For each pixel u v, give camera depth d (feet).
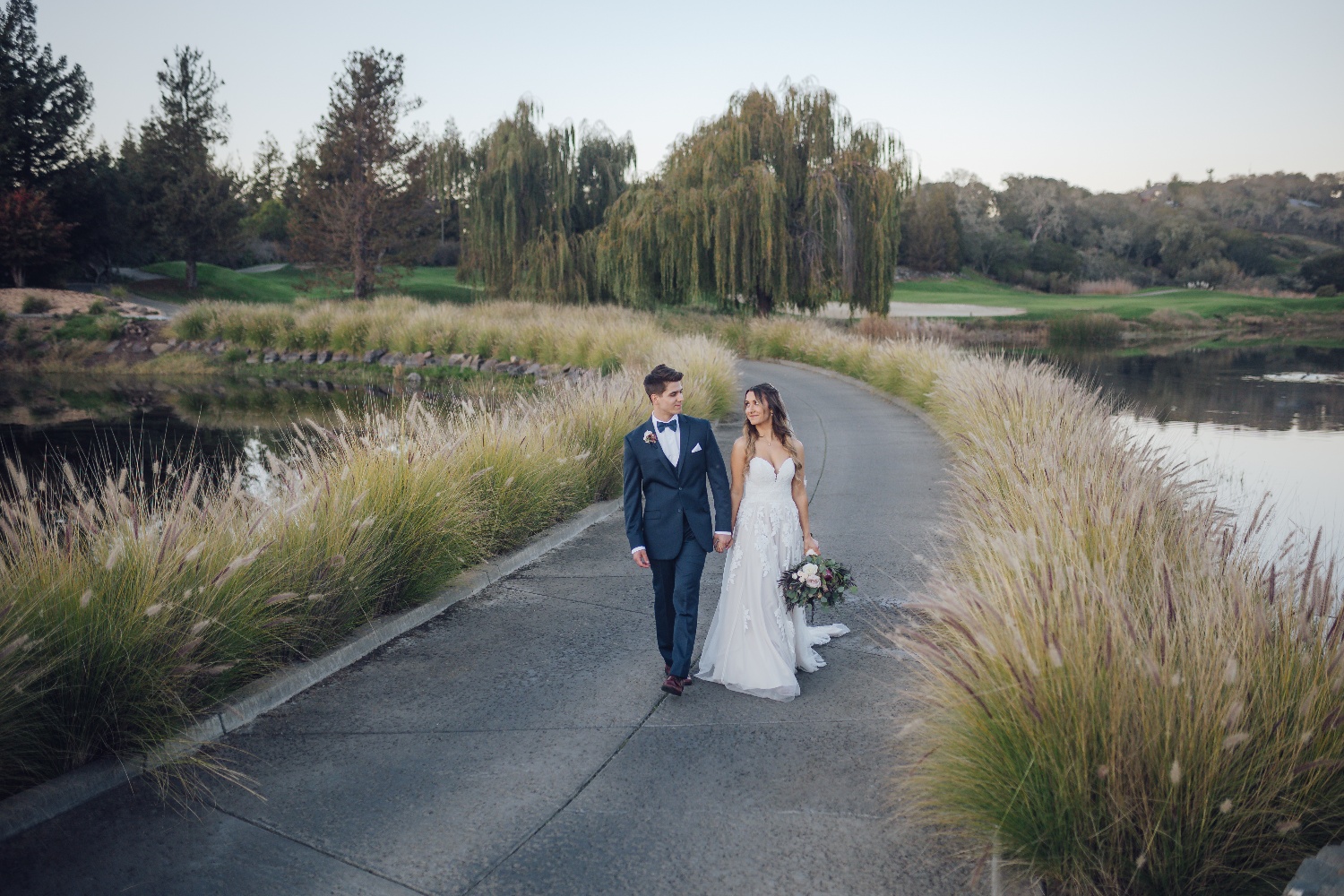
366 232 154.20
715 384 52.21
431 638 17.53
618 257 112.16
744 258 102.32
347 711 14.17
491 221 131.23
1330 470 42.11
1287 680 9.50
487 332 96.84
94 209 170.71
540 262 127.65
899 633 11.60
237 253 220.64
